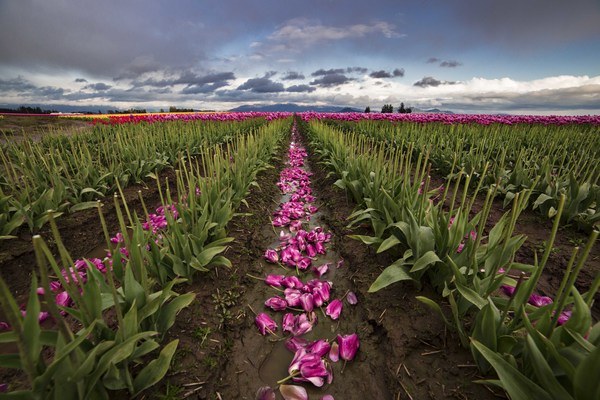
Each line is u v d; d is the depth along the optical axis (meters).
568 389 1.30
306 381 1.84
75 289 1.31
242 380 1.88
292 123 26.66
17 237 3.27
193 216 2.66
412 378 1.76
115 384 1.44
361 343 2.11
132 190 5.14
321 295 2.50
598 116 14.68
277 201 5.39
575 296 1.28
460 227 2.08
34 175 4.25
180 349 1.94
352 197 4.51
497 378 1.65
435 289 2.36
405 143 7.75
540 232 3.52
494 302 1.78
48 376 1.13
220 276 2.75
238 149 4.73
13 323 0.97
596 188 3.46
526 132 8.92
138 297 1.69
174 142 7.29
